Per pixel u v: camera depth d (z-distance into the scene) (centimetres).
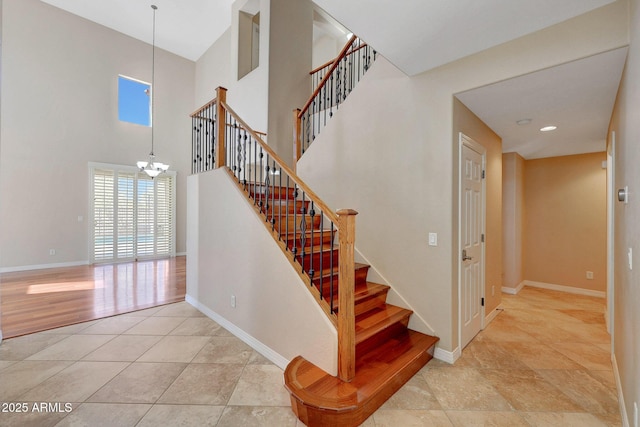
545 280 501
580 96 237
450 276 244
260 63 475
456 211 251
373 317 253
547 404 195
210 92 768
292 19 494
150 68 756
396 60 236
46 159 616
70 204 644
